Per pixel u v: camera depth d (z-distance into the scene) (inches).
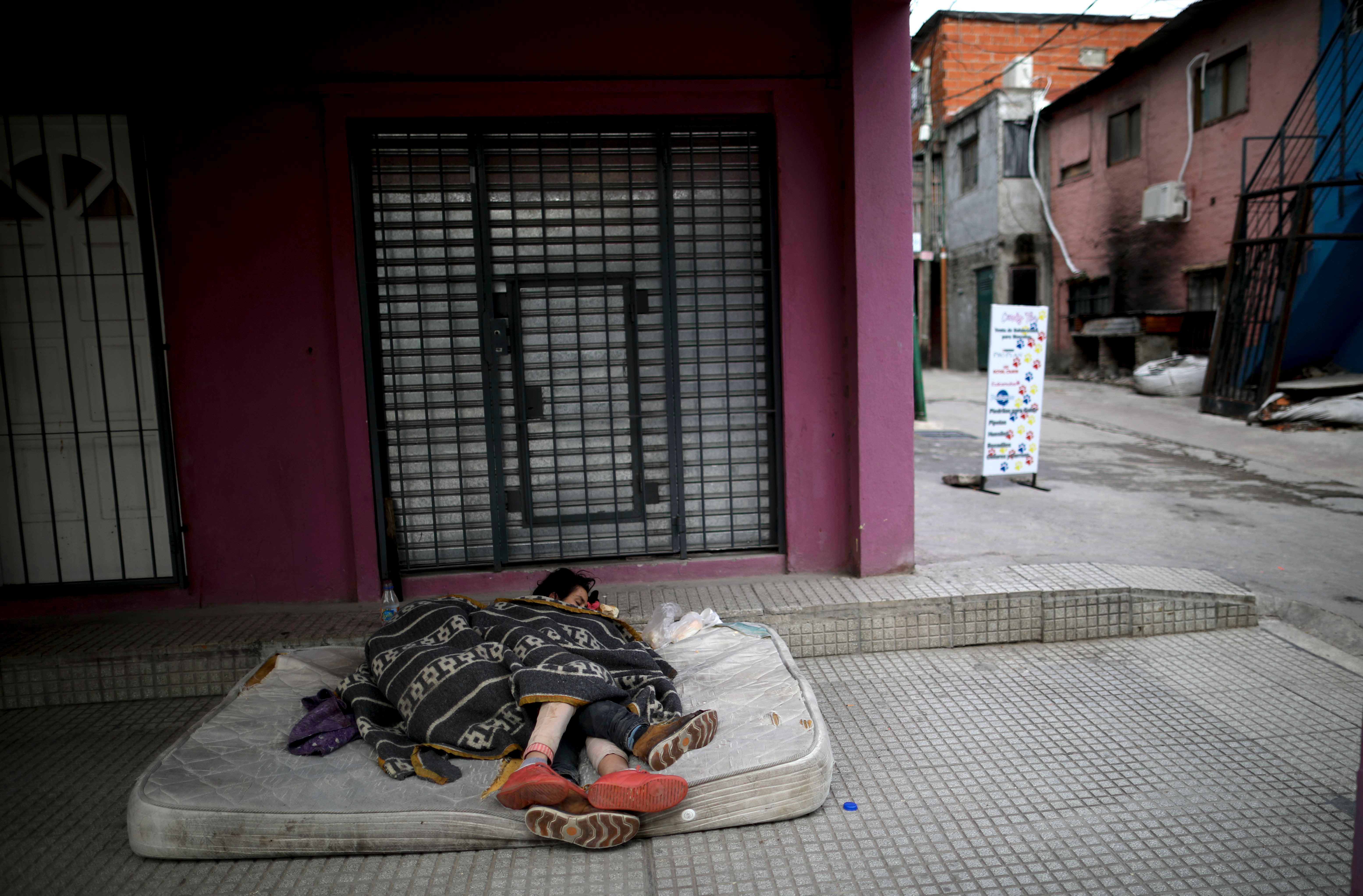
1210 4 448.8
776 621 158.1
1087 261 601.9
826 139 167.5
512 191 165.6
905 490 173.0
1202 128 479.5
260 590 167.5
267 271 160.4
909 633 161.8
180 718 141.9
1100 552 200.4
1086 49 729.6
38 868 100.0
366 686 119.4
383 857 100.5
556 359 172.1
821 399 173.5
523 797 96.3
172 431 162.2
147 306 159.0
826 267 170.4
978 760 121.0
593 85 161.0
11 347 161.3
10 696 146.5
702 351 175.6
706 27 163.6
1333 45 385.4
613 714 107.2
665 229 169.6
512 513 174.1
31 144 156.9
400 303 166.9
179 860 100.4
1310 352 404.2
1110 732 128.3
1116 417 419.5
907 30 159.9
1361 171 367.2
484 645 117.6
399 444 169.9
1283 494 262.5
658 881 95.0
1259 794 110.4
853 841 102.1
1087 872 95.1
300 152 158.6
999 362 265.3
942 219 746.2
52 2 151.9
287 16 155.6
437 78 159.2
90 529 166.4
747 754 107.7
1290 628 167.3
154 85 154.3
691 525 179.0
